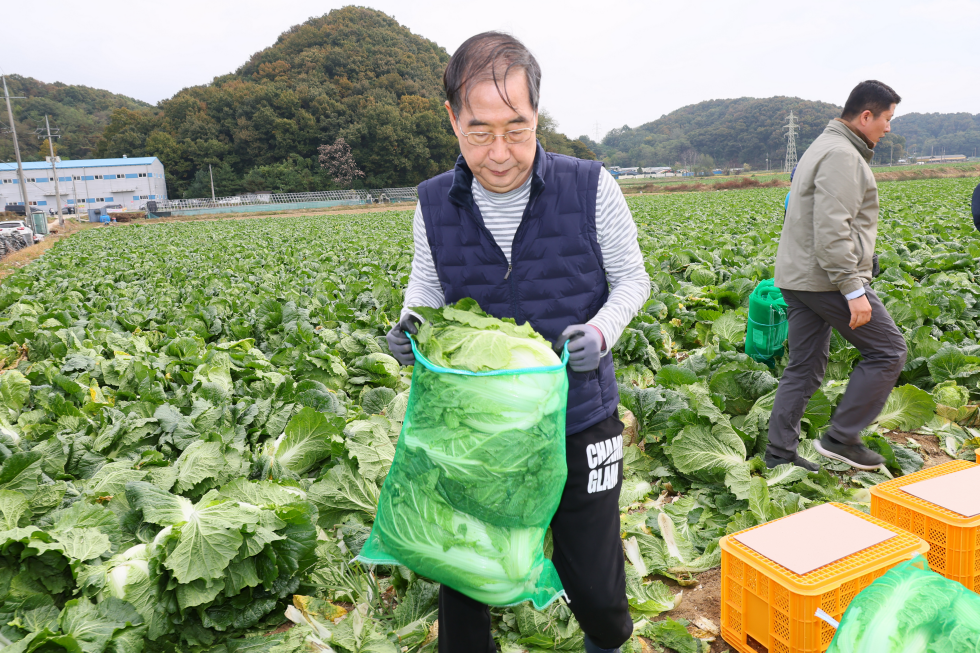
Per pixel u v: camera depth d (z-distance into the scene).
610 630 2.28
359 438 4.24
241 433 4.61
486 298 2.26
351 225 39.25
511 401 1.75
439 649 2.22
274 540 3.07
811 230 3.87
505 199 2.13
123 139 119.44
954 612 1.98
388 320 8.81
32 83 183.75
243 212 80.31
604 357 2.25
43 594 2.72
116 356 6.89
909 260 10.76
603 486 2.19
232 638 3.02
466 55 1.83
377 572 3.49
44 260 23.31
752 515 3.53
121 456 4.36
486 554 1.77
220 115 112.12
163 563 2.88
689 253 12.36
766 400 4.78
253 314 9.57
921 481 3.03
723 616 2.87
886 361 3.92
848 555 2.54
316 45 135.75
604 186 2.15
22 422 5.07
